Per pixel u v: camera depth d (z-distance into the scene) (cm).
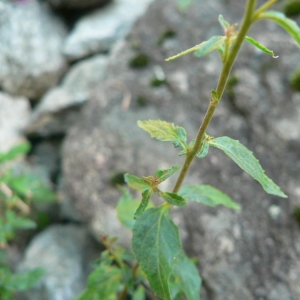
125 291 33
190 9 63
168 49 60
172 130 25
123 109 56
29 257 55
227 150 23
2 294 40
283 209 43
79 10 83
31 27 78
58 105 69
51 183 67
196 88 55
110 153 53
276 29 55
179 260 29
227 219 44
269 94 50
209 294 41
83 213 52
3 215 57
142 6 83
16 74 76
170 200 24
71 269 53
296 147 45
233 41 22
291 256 40
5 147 70
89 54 78
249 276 41
